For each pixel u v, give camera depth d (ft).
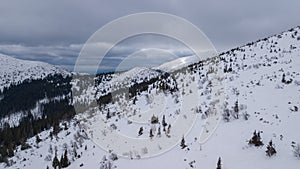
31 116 489.26
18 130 192.44
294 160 36.91
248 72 101.71
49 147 105.81
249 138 47.55
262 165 37.96
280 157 38.65
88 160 66.85
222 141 50.01
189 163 45.60
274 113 55.26
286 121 49.96
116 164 55.21
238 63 127.34
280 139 43.98
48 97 579.89
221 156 44.39
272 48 141.38
